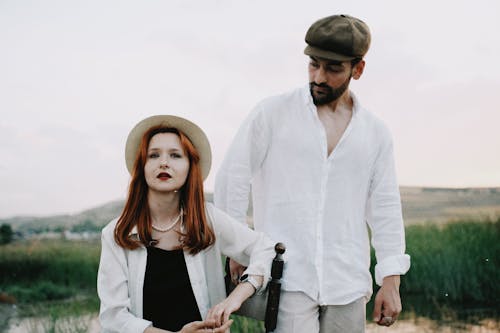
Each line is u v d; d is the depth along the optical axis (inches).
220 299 103.6
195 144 104.7
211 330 92.8
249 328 202.5
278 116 116.5
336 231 114.0
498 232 275.7
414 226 294.0
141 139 102.9
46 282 284.5
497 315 226.4
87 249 328.2
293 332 111.7
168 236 100.8
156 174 98.8
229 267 112.8
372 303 244.7
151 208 101.1
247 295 101.7
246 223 117.0
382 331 211.6
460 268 255.4
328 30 111.8
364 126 117.6
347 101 119.3
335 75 113.0
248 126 117.2
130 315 96.3
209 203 106.0
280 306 112.4
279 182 115.3
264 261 105.0
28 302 264.4
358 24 114.3
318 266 112.2
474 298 245.8
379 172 120.5
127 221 99.3
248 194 117.0
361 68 117.6
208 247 103.0
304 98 115.8
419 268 260.5
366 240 118.9
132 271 98.7
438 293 250.8
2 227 357.4
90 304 259.9
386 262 118.2
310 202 113.3
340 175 114.7
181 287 98.7
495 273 250.2
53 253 315.6
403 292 256.8
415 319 224.7
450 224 291.3
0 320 234.1
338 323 114.6
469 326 214.7
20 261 304.3
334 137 116.0
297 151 114.5
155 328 94.0
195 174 102.1
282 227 114.0
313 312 113.3
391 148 121.0
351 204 115.6
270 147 117.1
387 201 120.0
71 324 227.6
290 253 112.7
